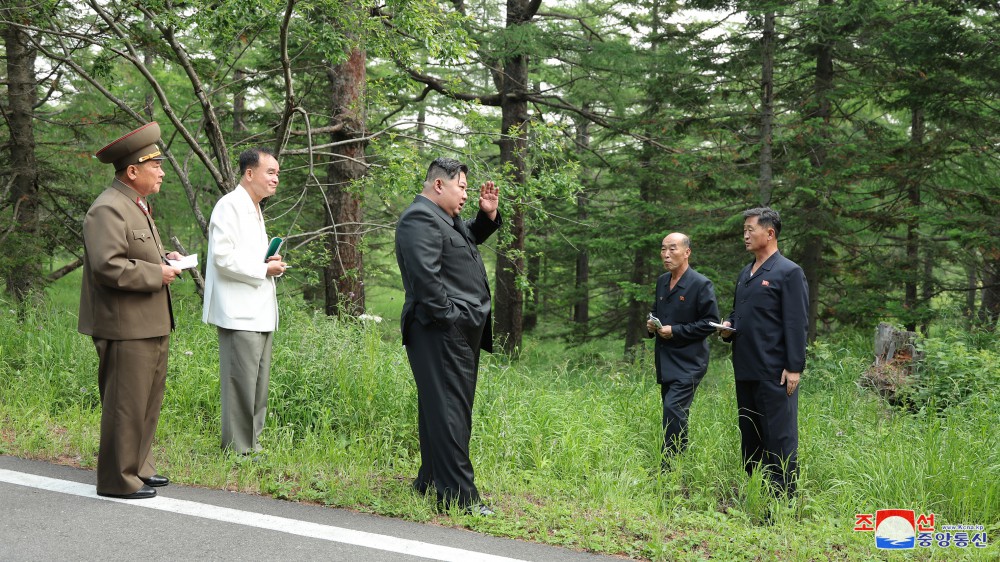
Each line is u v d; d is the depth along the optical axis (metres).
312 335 5.81
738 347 4.62
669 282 5.40
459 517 3.63
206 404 5.34
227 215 4.47
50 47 8.02
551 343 19.31
